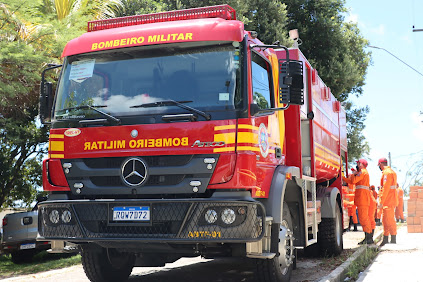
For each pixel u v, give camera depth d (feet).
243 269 28.50
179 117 18.60
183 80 19.29
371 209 40.52
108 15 54.13
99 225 19.19
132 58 20.17
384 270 26.76
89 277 23.56
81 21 40.78
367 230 39.09
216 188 18.13
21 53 34.63
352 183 39.06
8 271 34.94
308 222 24.90
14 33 36.17
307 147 26.94
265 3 65.77
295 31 26.89
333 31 76.84
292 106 24.32
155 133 18.85
